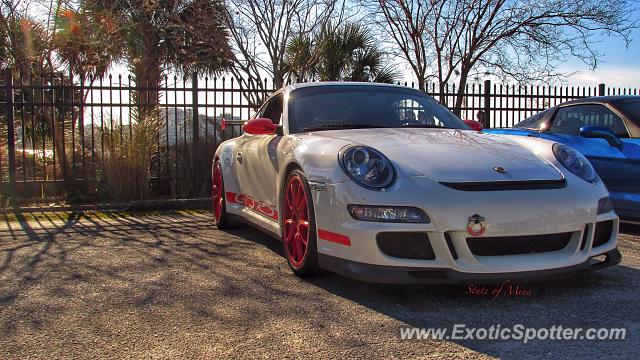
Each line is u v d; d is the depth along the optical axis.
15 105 7.71
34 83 9.64
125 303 3.38
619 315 3.08
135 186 7.69
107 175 7.70
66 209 7.22
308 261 3.68
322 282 3.77
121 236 5.55
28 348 2.71
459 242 3.08
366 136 3.85
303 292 3.56
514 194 3.16
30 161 8.98
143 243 5.18
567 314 3.10
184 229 5.97
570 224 3.22
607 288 3.57
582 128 5.57
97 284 3.79
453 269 3.08
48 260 4.49
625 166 5.36
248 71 9.66
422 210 3.09
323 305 3.29
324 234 3.47
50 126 9.66
